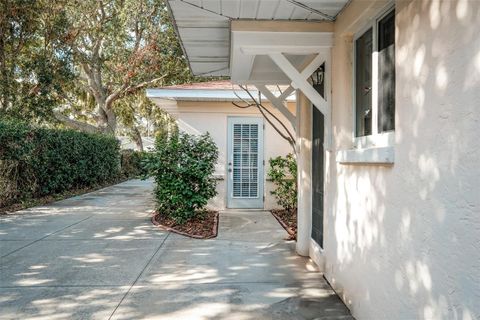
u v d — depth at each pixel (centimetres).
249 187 846
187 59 479
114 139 1598
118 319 288
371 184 255
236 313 300
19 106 1084
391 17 252
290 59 462
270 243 536
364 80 299
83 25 1295
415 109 195
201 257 462
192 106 836
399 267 213
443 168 170
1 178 821
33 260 445
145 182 1692
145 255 470
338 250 331
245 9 320
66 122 1547
